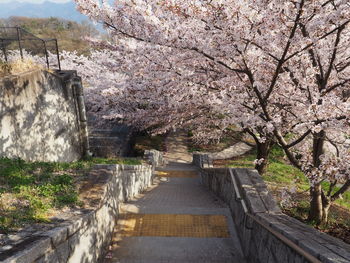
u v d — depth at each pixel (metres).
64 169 4.78
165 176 11.98
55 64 15.58
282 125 6.47
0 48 9.28
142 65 6.87
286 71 5.86
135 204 5.91
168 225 4.89
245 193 4.34
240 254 4.16
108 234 4.26
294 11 4.46
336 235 5.33
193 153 15.11
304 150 7.60
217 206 6.06
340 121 4.43
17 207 3.17
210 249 4.23
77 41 35.78
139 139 17.86
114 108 12.70
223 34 4.71
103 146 12.13
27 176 4.17
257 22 4.58
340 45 5.75
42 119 6.92
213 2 4.35
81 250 3.15
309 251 2.27
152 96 9.25
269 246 3.16
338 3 4.74
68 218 3.12
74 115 8.76
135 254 4.05
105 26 5.54
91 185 4.21
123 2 4.90
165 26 4.91
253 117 5.59
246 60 5.32
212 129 13.63
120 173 5.57
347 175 4.71
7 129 5.57
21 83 6.06
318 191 5.55
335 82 5.92
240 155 14.47
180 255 4.04
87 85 16.31
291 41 4.44
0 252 2.12
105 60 11.14
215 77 6.71
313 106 4.45
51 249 2.47
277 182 8.98
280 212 3.78
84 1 5.03
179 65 6.20
